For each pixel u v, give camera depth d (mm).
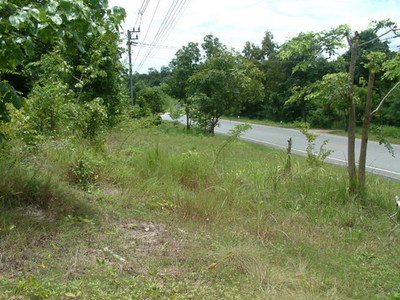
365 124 6352
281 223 5059
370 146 17984
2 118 3828
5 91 3613
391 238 4867
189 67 27719
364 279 3656
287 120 42500
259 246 4172
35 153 6020
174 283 3156
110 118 10922
